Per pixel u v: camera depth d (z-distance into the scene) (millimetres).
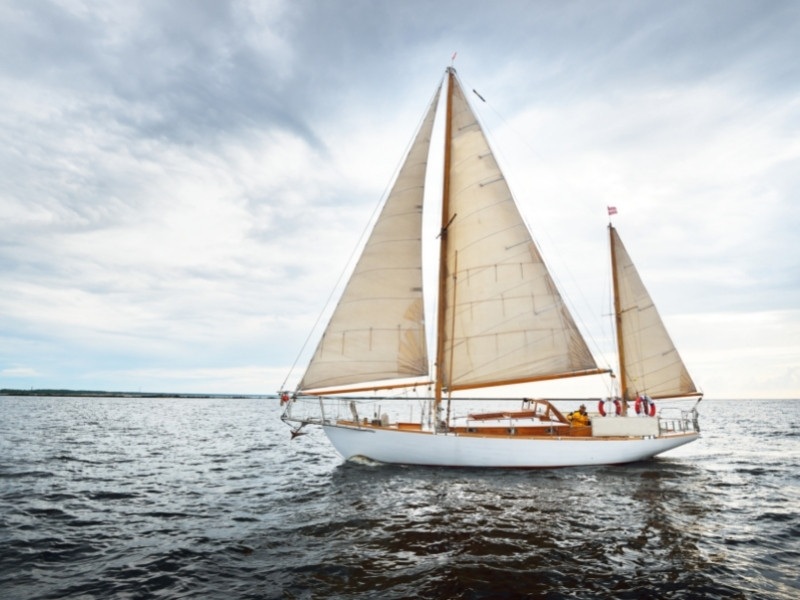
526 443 18609
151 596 7715
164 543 10422
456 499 14383
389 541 10516
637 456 20438
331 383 18750
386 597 7668
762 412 110375
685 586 8188
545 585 8180
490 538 10727
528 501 14195
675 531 11406
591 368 20406
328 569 8883
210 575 8609
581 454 19250
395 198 19625
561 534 11055
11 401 137000
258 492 15805
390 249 19297
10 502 13992
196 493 15742
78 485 16859
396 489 15734
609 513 12945
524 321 20094
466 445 18500
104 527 11648
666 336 23797
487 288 20375
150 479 18297
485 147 20891
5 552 9664
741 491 16234
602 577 8547
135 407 110625
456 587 8062
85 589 7977
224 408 122438
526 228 20391
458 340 20297
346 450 19906
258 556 9594
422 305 19109
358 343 18719
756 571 8914
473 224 20953
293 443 33750
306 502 14227
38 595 7711
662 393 23922
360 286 19062
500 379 19859
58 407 98312
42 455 24250
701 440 37156
